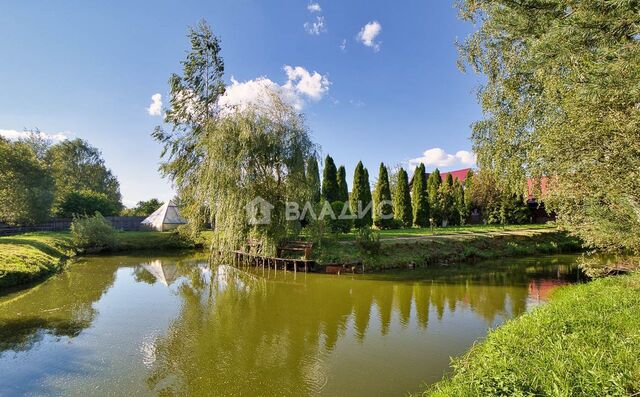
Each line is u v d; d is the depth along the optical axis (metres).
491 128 11.66
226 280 12.86
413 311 8.52
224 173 12.96
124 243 21.34
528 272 13.31
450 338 6.62
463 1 10.02
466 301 9.31
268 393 4.68
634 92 3.56
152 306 9.19
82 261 17.22
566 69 6.00
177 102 19.75
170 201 28.78
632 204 5.11
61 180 38.75
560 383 2.91
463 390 3.22
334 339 6.68
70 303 9.45
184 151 19.45
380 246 15.03
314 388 4.79
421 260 14.82
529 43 6.38
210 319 8.02
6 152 22.09
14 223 22.31
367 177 23.39
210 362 5.68
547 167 7.24
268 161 13.72
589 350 3.62
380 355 5.87
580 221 7.01
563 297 7.36
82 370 5.42
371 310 8.67
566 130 5.83
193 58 19.78
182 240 22.11
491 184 24.11
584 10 3.97
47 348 6.30
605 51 3.77
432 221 24.45
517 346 4.09
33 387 4.91
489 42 10.30
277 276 13.20
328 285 11.58
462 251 16.25
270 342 6.54
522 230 22.02
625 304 5.44
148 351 6.14
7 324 7.65
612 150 4.96
